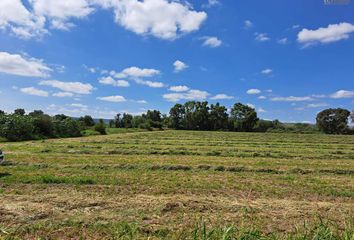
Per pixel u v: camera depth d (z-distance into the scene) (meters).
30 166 13.91
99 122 57.12
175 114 90.06
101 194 8.97
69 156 18.06
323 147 28.67
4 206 7.41
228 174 13.06
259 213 7.39
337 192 9.87
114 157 17.98
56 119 43.94
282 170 14.09
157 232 5.93
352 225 5.48
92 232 5.86
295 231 6.02
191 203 8.00
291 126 91.00
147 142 30.02
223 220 6.78
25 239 5.54
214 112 87.25
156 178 11.66
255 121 86.44
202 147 25.45
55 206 7.58
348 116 79.31
